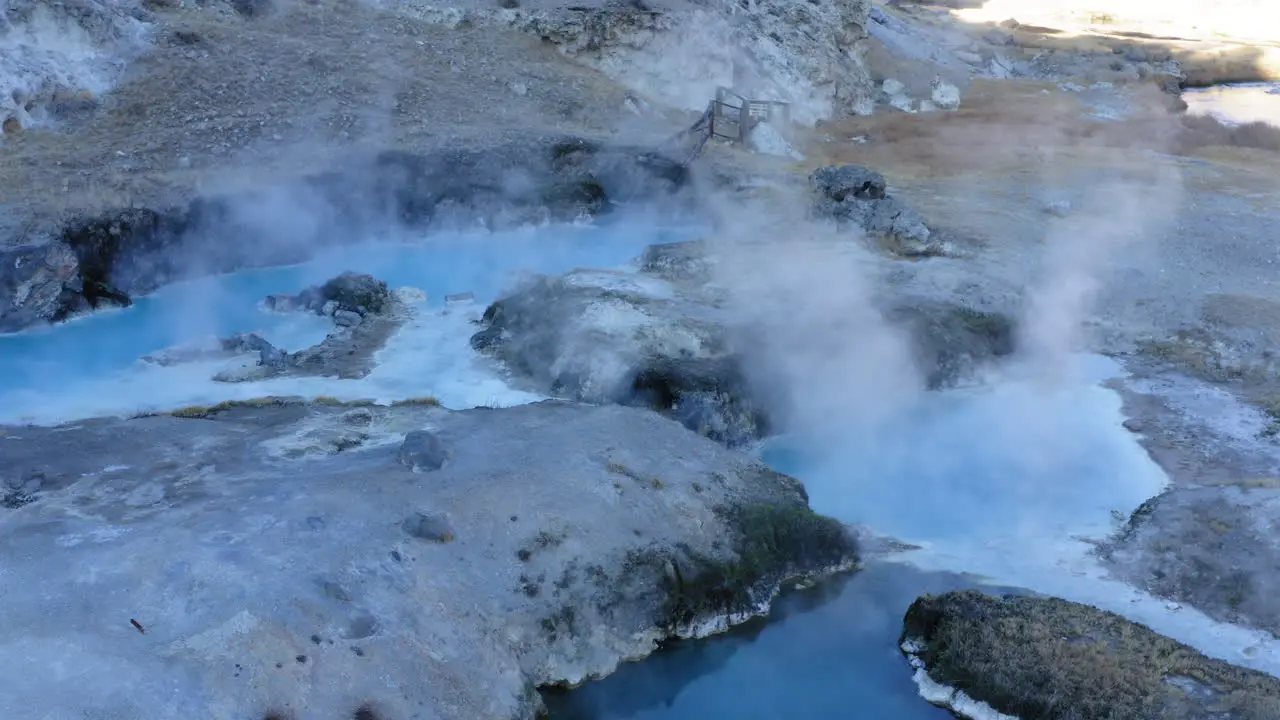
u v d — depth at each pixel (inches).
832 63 1734.7
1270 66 2420.0
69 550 548.4
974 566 666.2
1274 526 667.4
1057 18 2810.0
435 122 1311.5
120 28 1298.0
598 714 560.7
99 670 473.1
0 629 489.7
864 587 647.8
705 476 683.4
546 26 1549.0
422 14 1539.1
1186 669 550.6
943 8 2812.5
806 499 707.4
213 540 561.9
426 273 1088.8
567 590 582.2
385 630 525.7
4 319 917.2
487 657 538.0
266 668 488.1
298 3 1497.3
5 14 1220.5
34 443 677.3
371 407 770.2
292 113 1261.1
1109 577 654.5
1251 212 1305.4
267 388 823.1
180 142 1173.7
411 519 589.3
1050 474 772.6
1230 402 874.8
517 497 621.0
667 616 601.0
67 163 1101.1
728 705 569.6
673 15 1588.3
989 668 559.5
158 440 688.4
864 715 564.7
